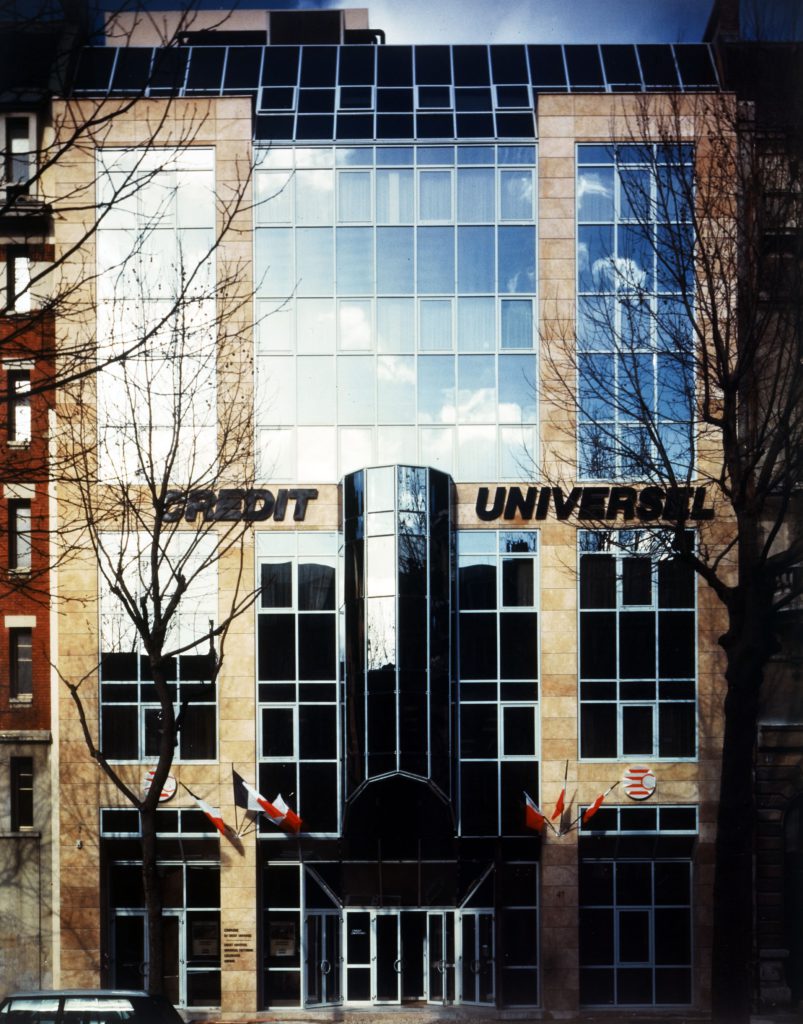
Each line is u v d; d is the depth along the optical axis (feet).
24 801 111.45
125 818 108.88
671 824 109.29
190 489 84.89
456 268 112.68
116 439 104.37
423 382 112.06
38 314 41.81
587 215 111.96
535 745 109.40
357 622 106.83
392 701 105.19
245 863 108.06
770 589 67.92
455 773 108.68
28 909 109.19
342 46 123.24
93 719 109.40
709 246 76.59
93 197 111.14
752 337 69.82
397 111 115.96
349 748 106.63
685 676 110.32
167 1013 70.59
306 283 112.37
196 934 109.60
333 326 112.16
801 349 67.87
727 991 67.10
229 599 109.60
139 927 110.42
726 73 119.55
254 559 110.22
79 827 108.58
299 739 108.99
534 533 111.04
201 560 109.60
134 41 128.06
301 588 110.32
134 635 109.19
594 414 107.14
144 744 109.40
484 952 109.50
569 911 107.86
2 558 112.47
